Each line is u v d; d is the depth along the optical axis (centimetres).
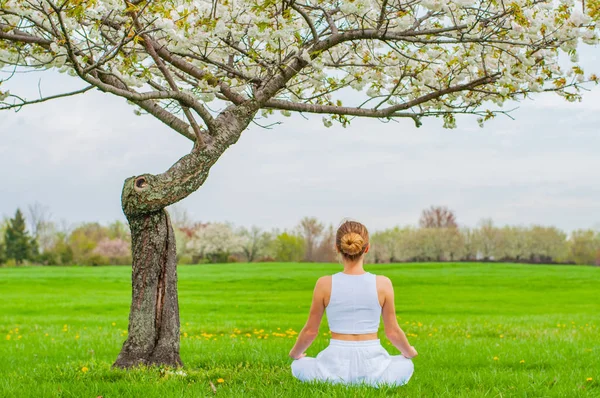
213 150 711
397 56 771
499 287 3603
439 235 8331
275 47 687
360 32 687
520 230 8162
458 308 2362
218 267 5691
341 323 486
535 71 762
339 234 493
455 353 958
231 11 692
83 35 643
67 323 1745
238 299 2750
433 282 3881
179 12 637
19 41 680
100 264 7644
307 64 712
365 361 484
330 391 473
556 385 647
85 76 596
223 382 641
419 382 656
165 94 659
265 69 762
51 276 4238
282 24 657
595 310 2369
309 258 8075
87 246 7694
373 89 798
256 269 5319
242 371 725
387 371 491
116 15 687
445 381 676
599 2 654
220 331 1480
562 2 664
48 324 1711
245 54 717
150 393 566
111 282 3878
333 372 487
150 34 740
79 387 612
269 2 609
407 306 2427
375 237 8525
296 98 848
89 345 1132
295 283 3800
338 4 729
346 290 484
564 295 3125
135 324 721
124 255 7938
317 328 495
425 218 9269
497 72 755
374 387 484
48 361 948
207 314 2048
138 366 709
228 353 918
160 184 697
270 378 647
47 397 577
